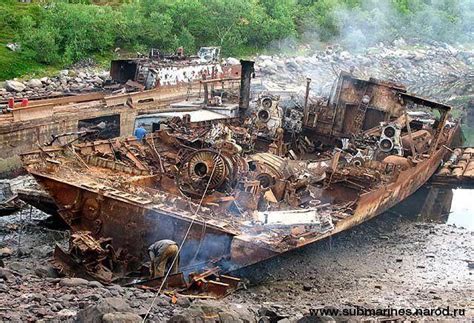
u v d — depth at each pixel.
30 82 38.94
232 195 18.69
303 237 17.03
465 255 20.50
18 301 11.44
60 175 18.67
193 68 35.72
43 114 28.33
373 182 20.86
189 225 16.78
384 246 21.00
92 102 30.86
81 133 23.20
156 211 16.98
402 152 24.38
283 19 62.16
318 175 21.75
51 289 12.62
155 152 21.62
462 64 72.88
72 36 46.53
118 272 16.38
